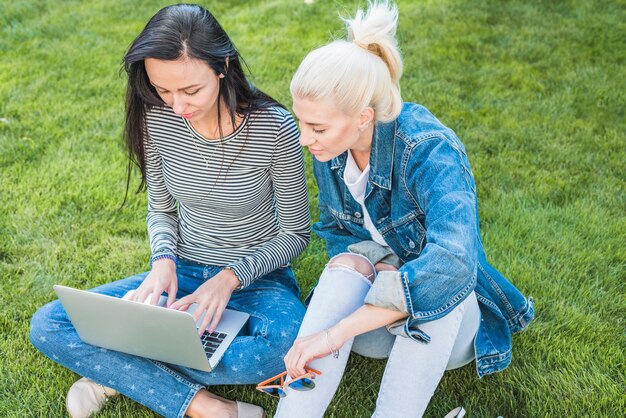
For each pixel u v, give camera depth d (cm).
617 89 417
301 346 174
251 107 197
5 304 257
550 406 210
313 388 178
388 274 167
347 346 183
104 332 196
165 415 202
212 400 202
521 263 273
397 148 185
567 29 499
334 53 168
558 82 429
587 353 230
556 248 283
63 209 313
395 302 164
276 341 200
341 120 171
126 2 562
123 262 280
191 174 209
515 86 427
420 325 178
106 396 213
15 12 531
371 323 170
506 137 371
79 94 416
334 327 172
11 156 349
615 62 452
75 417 209
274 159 206
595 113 393
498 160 349
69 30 510
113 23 526
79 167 342
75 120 386
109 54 471
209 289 204
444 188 172
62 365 212
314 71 167
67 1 564
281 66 450
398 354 182
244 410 204
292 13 535
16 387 220
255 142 202
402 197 190
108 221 305
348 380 224
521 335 237
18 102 404
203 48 177
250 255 218
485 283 201
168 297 209
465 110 396
